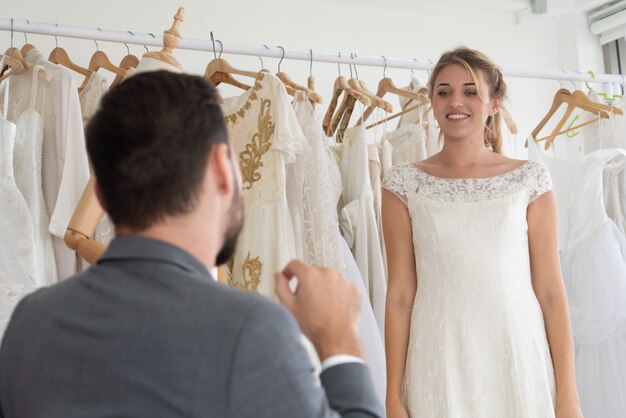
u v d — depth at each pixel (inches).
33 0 127.0
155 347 30.3
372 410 32.4
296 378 30.0
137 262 32.8
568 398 77.4
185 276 32.0
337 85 108.5
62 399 31.0
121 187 33.1
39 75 86.7
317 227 89.8
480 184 80.7
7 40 124.3
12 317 34.8
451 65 83.3
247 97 90.0
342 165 105.2
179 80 34.8
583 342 113.0
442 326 78.2
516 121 163.3
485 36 163.9
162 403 29.8
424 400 77.9
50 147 87.8
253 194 87.4
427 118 112.0
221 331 30.0
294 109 93.2
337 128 113.3
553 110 125.0
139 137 32.9
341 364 33.9
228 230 35.7
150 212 33.0
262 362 29.6
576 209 116.1
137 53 133.5
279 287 36.2
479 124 82.7
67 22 128.9
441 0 157.9
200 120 33.7
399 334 81.0
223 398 29.4
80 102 93.7
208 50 101.3
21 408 32.4
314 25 148.4
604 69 168.7
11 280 79.0
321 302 34.8
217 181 34.4
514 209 79.6
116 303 31.8
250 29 143.2
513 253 79.0
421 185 82.3
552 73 126.6
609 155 115.7
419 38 157.6
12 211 80.5
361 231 99.9
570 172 118.0
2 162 81.4
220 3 141.2
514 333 77.3
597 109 120.6
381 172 107.3
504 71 123.1
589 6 162.2
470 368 76.8
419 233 80.9
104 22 131.6
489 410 76.6
